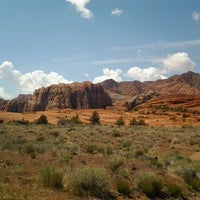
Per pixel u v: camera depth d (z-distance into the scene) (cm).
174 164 2344
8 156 2095
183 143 4372
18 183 1317
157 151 3681
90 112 16875
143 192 1479
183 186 1697
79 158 2175
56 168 1535
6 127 5988
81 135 4928
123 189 1416
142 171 1788
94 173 1359
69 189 1297
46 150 2538
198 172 2077
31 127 6581
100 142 4212
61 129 6100
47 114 14312
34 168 1703
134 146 3781
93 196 1292
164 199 1458
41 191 1232
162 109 19650
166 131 6538
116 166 1850
